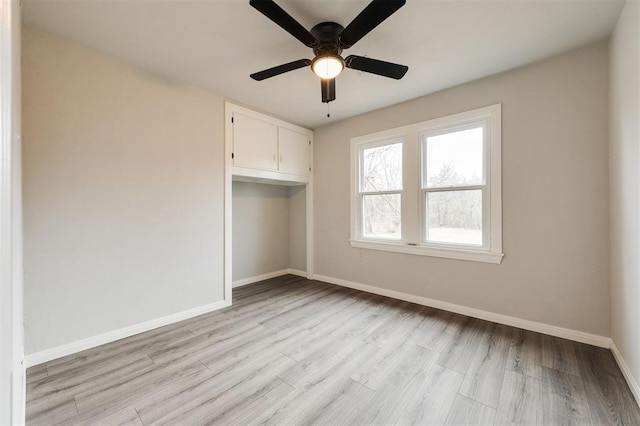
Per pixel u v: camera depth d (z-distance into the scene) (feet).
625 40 5.74
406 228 10.81
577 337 7.48
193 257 9.46
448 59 7.80
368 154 12.21
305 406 5.14
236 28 6.50
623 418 4.82
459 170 9.66
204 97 9.73
